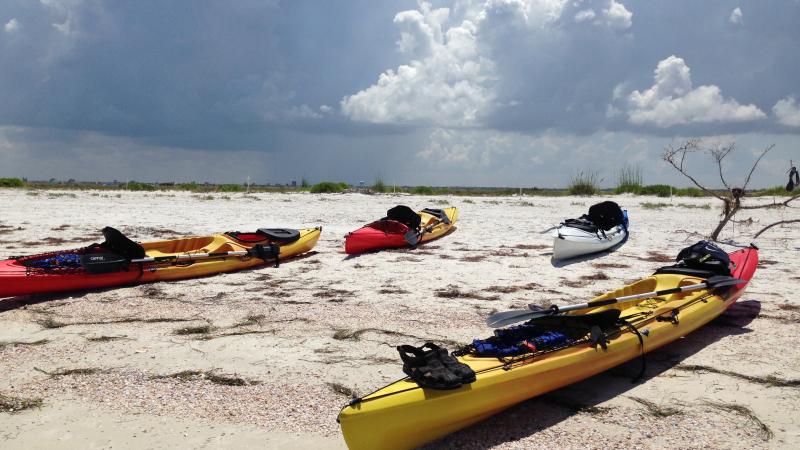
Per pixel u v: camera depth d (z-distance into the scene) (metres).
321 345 6.41
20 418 4.73
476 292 8.95
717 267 6.99
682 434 4.39
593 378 5.48
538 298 8.55
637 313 5.94
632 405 4.89
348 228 17.06
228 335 6.78
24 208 22.16
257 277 10.09
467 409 4.21
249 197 30.66
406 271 10.62
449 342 6.48
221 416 4.75
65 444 4.31
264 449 4.22
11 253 12.13
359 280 9.86
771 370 5.57
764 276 9.69
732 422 4.56
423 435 4.11
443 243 14.06
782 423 4.54
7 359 6.02
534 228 17.02
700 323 6.23
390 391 4.05
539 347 4.84
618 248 13.11
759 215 20.53
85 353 6.19
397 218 13.65
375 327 7.05
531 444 4.26
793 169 11.28
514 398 4.48
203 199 28.84
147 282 9.52
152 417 4.73
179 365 5.84
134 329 7.03
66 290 8.74
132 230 16.23
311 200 28.92
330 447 4.24
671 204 25.73
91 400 5.05
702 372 5.56
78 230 15.97
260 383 5.38
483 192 46.19
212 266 10.21
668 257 11.91
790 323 7.00
